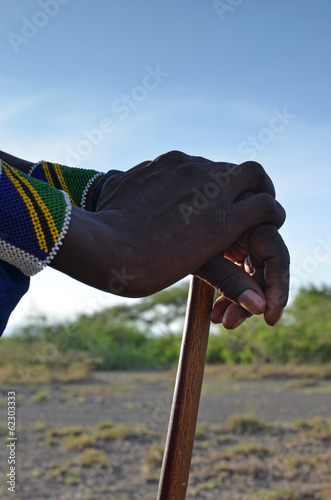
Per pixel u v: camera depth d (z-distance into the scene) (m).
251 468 6.34
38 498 5.49
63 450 7.27
